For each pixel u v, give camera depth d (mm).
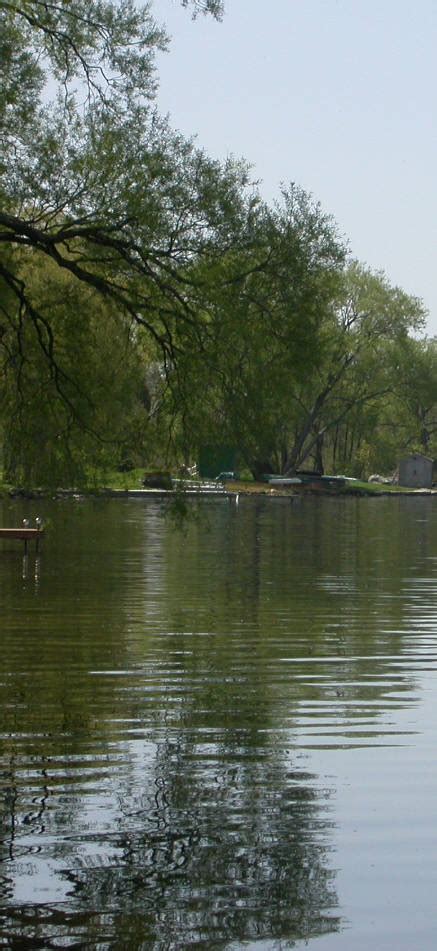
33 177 23219
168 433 25969
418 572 32688
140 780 11516
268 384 24359
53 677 16547
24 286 24516
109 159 23266
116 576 30625
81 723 13766
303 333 24312
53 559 35281
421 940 8250
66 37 23656
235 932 8352
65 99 23922
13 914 8586
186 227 23938
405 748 12695
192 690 15734
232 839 9953
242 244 23922
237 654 18594
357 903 8805
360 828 10227
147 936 8281
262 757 12344
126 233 23484
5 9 23172
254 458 26312
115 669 17172
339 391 96562
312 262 24422
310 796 11031
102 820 10383
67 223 23359
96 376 25766
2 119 23109
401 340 91875
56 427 25922
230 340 23984
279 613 23578
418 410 118312
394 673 17062
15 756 12344
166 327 24250
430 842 9914
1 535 36469
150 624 21828
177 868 9375
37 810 10641
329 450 125938
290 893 8930
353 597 26562
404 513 70375
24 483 26828
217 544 42719
